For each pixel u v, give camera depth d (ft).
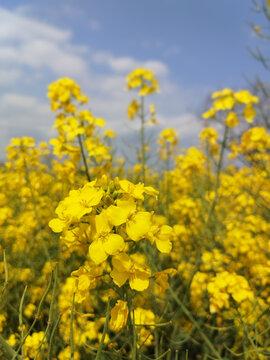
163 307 0.94
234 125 1.24
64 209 0.50
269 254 1.02
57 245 1.15
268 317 0.77
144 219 0.46
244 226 1.31
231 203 1.50
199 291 1.01
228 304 0.79
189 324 0.97
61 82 1.24
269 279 0.99
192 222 1.46
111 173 1.07
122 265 0.44
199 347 0.93
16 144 1.46
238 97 1.25
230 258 1.14
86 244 0.48
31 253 1.31
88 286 0.47
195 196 1.65
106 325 0.43
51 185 1.72
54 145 1.13
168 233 0.50
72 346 0.46
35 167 1.75
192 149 1.65
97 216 0.45
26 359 0.66
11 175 2.03
